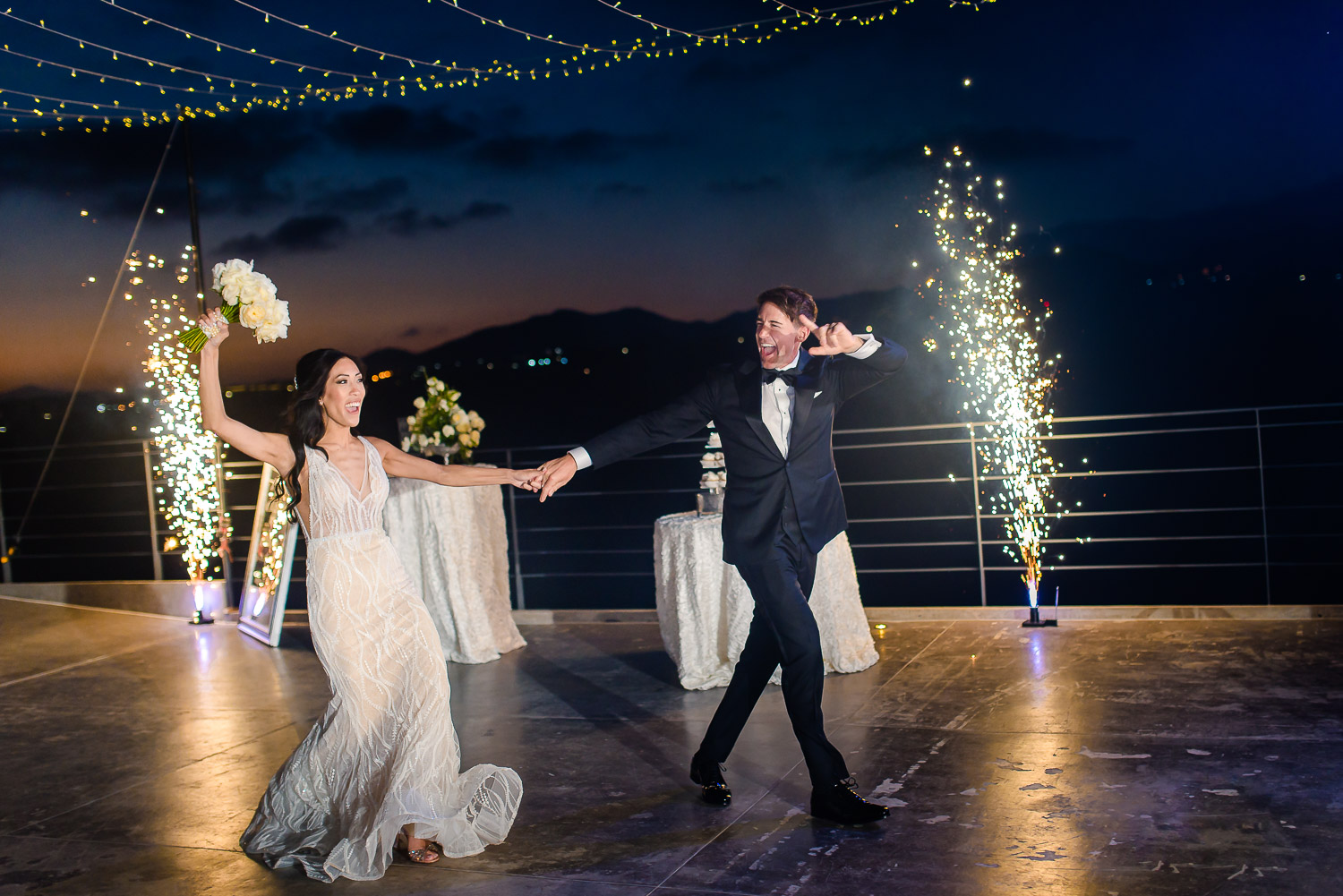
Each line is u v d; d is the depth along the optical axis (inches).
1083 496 647.8
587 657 227.1
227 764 167.9
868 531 628.1
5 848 137.7
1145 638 210.1
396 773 122.9
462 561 227.8
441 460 241.3
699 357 871.1
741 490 134.2
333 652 126.4
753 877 115.8
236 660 241.0
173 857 131.8
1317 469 682.2
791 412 132.3
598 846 127.3
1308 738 147.7
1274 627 211.5
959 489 758.5
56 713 203.0
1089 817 126.0
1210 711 163.0
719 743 141.0
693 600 198.2
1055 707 170.4
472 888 117.5
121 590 300.5
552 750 166.2
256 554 272.2
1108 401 1140.5
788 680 131.2
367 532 129.0
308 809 129.9
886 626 236.4
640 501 810.8
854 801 129.6
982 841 121.6
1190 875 109.4
